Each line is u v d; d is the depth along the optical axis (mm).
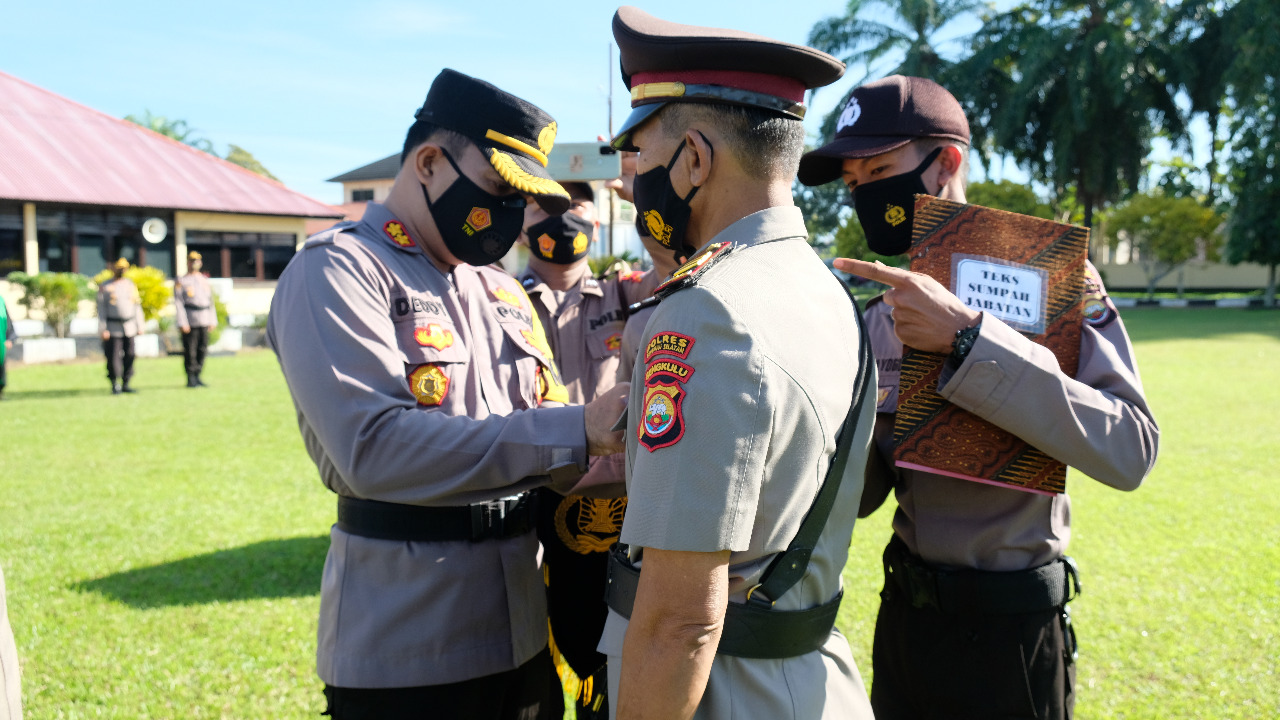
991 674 1813
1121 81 26500
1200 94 28594
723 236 1331
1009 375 1562
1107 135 28719
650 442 1143
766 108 1315
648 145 1418
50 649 3512
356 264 1784
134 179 20875
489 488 1643
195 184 21938
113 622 3789
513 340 2105
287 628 3756
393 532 1810
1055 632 1842
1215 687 3271
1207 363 13281
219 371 14266
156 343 16922
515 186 1813
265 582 4316
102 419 8984
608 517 2289
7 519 5332
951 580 1839
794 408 1165
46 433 8148
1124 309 30688
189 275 12031
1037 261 1743
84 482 6262
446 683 1815
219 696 3168
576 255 3049
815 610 1325
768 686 1263
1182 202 35250
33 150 20031
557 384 2221
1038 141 30312
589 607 2299
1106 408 1621
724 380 1117
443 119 1896
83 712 3033
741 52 1286
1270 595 4141
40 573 4387
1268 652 3555
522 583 1954
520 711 2039
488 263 2023
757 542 1197
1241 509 5578
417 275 1912
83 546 4824
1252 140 27828
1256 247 28969
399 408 1684
